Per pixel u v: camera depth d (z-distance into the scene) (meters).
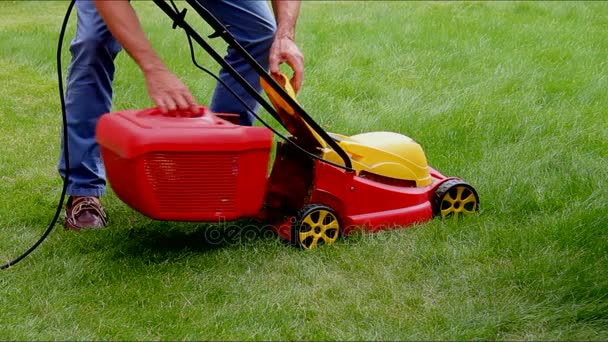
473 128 5.37
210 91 6.19
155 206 3.75
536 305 3.56
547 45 7.52
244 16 4.32
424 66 6.84
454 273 3.82
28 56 7.41
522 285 3.71
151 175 3.71
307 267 3.87
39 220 4.31
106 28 4.08
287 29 4.12
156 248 4.02
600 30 8.30
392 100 6.03
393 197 4.20
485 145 5.18
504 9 9.49
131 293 3.65
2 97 6.25
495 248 3.99
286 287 3.72
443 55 7.16
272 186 4.18
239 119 4.55
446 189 4.29
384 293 3.68
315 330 3.44
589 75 6.50
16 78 6.78
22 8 11.38
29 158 5.13
